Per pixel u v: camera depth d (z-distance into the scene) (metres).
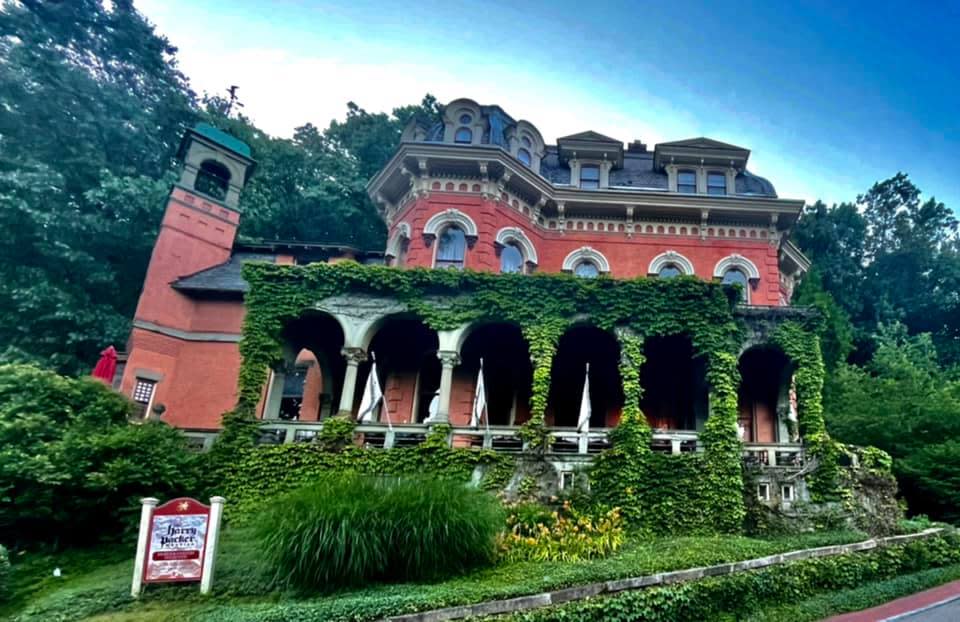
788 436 18.45
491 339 19.67
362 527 9.55
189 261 23.45
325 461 15.08
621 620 8.88
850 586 11.75
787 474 15.04
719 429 15.11
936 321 45.12
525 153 23.00
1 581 10.23
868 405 22.16
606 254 22.59
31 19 31.33
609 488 14.45
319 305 17.19
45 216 26.11
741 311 17.11
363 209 39.62
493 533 10.60
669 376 20.14
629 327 16.58
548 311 16.83
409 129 23.75
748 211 22.53
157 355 21.36
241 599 9.30
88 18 33.78
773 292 22.02
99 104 31.56
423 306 17.11
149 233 29.39
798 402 16.38
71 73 30.83
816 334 16.84
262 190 37.75
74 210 28.36
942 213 48.62
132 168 31.98
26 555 11.80
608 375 20.38
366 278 17.28
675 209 22.70
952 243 49.84
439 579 9.76
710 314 16.45
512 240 21.53
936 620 9.75
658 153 23.78
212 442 15.84
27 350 24.75
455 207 20.94
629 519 14.01
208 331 22.12
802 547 12.06
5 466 11.64
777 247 22.73
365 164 43.38
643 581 9.69
